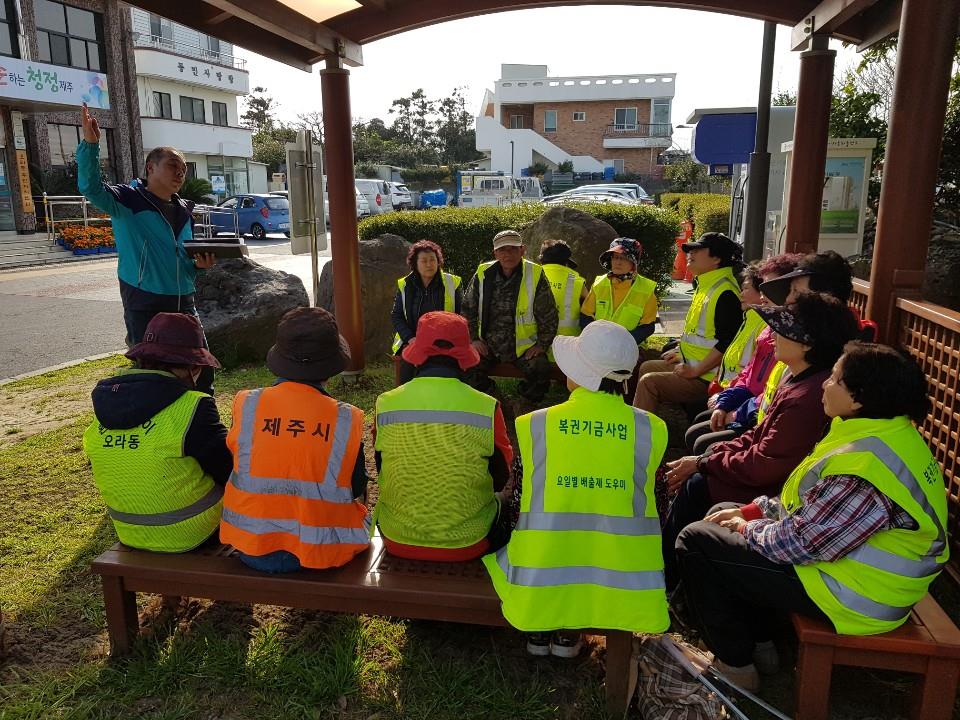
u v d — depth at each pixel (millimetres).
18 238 18672
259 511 2531
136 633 2791
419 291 5363
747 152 10586
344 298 6215
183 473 2664
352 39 5742
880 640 2182
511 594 2348
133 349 2732
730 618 2502
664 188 40688
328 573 2564
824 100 5285
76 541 3688
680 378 4477
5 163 19688
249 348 7258
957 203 8930
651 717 2350
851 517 2131
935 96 3557
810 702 2295
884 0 4902
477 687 2568
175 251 4266
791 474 2439
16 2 20156
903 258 3742
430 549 2625
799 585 2275
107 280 13695
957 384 3264
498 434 2701
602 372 2320
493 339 5098
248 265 7695
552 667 2717
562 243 5457
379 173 52125
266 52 5648
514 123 44969
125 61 24844
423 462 2551
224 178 32625
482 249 8648
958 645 2137
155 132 28609
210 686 2605
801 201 5500
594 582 2316
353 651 2768
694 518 3146
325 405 2562
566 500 2328
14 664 2740
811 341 2654
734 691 2529
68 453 4832
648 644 2457
